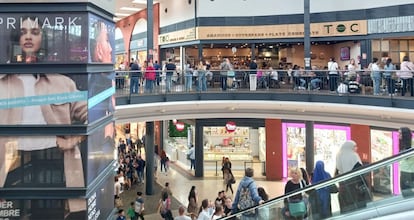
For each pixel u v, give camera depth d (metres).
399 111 10.13
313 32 17.30
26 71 5.13
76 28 5.19
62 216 5.11
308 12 15.47
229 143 18.02
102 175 5.81
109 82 6.25
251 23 18.42
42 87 5.15
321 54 19.62
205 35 18.81
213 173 17.97
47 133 5.14
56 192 5.12
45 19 5.16
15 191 5.07
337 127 15.26
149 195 15.19
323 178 5.74
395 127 11.58
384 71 10.58
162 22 22.77
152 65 13.39
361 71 11.20
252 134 17.92
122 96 11.41
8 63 5.09
